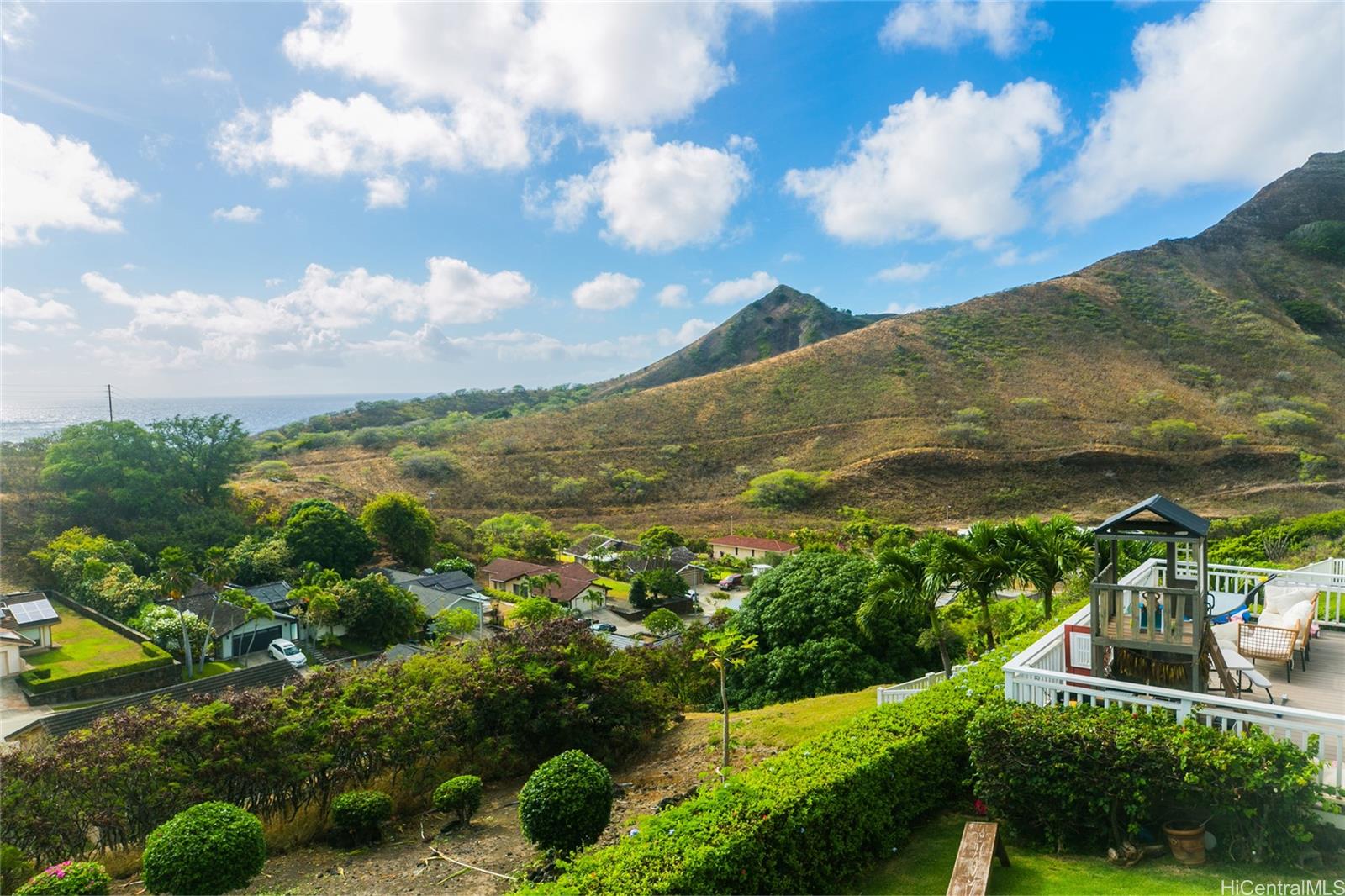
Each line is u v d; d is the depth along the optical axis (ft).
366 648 134.92
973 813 21.26
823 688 52.75
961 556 41.68
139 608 123.54
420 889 23.97
